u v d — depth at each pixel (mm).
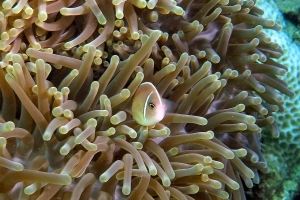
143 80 389
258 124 448
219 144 394
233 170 416
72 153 357
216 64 430
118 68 384
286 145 532
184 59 382
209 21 422
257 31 425
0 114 366
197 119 373
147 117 354
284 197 520
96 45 382
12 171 333
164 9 404
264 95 449
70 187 352
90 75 385
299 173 534
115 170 343
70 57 388
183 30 418
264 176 507
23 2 360
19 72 346
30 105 345
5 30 371
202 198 389
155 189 358
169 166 356
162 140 386
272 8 621
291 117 532
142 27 402
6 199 332
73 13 376
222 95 436
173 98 402
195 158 371
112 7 389
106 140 356
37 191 337
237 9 425
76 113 363
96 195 358
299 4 688
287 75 548
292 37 698
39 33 382
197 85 389
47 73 350
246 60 428
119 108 376
